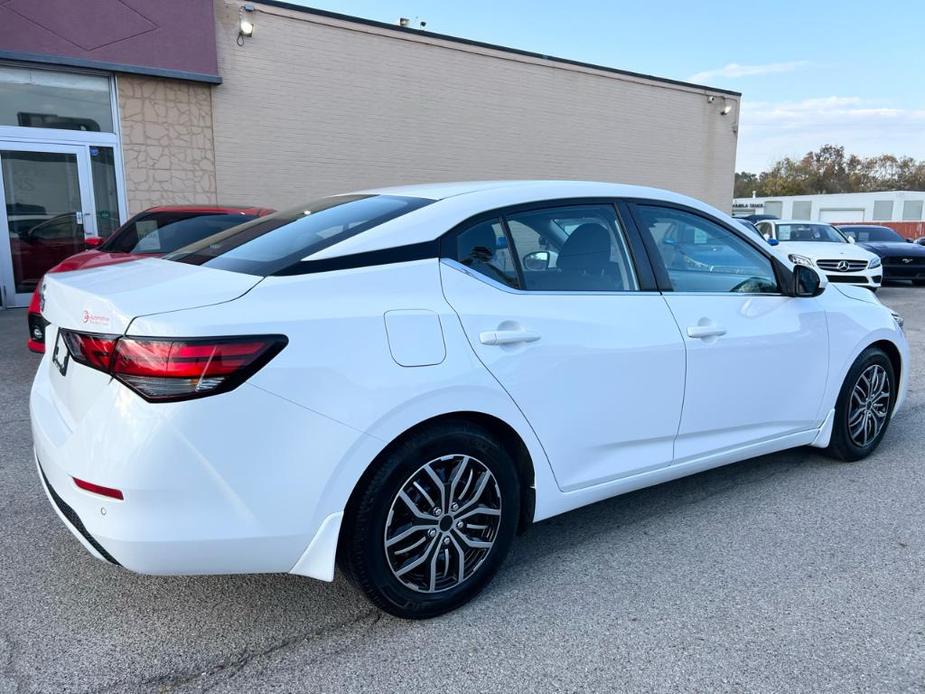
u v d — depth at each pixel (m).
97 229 10.17
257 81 11.10
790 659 2.40
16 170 9.48
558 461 2.86
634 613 2.67
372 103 12.39
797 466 4.23
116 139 10.09
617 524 3.45
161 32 10.03
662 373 3.11
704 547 3.21
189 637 2.50
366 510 2.38
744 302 3.50
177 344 2.06
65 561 3.01
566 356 2.79
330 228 2.71
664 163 17.22
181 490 2.11
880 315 4.21
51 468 2.33
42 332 5.45
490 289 2.70
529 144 14.66
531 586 2.87
